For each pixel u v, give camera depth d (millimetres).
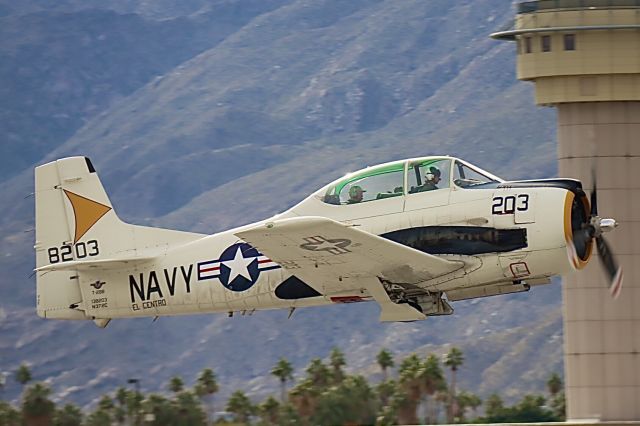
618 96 107875
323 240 77500
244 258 86875
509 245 79625
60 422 97750
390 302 82625
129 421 100438
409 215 81125
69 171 94500
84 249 93625
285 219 76500
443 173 81500
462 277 81000
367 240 77438
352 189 82312
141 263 90625
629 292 108250
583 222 80625
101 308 92312
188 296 89062
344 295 84188
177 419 100875
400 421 109000
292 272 82125
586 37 108250
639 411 108750
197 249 89062
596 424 89875
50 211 94562
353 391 107125
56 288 93750
